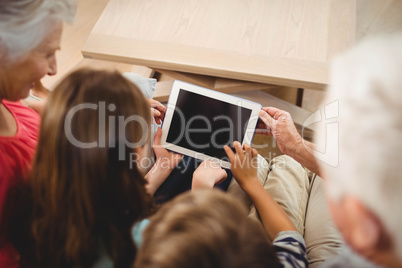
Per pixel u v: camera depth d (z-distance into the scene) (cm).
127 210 62
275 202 93
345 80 40
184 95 103
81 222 58
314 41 120
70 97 56
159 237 43
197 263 40
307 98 169
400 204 34
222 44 120
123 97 58
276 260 48
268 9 129
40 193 60
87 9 196
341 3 131
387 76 36
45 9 57
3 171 67
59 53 178
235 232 43
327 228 88
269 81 115
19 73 62
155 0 131
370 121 35
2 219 72
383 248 38
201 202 46
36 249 65
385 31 175
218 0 133
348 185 37
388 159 34
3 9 54
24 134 76
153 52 117
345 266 44
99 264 62
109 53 116
